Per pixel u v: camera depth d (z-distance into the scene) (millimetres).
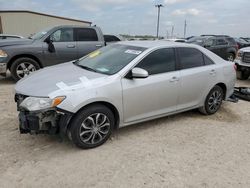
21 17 34219
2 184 3221
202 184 3369
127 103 4305
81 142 3971
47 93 3729
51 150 4012
